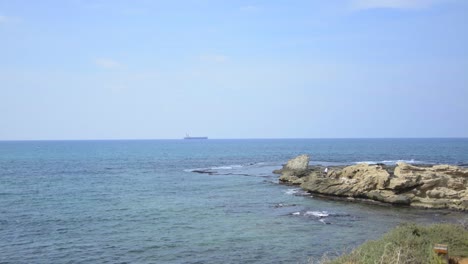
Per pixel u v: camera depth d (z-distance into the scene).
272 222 32.56
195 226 31.23
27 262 22.67
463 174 45.75
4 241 27.11
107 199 45.53
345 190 45.47
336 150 181.88
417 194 41.75
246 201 44.09
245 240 26.80
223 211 37.75
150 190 53.56
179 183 61.94
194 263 22.14
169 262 22.39
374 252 13.69
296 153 160.88
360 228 30.20
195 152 175.12
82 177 70.12
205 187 57.06
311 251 24.02
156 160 120.94
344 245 25.20
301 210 38.22
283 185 59.19
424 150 170.00
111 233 29.17
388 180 43.72
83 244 26.27
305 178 59.53
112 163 106.56
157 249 24.95
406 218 34.16
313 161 109.00
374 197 42.78
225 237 27.67
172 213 36.75
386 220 33.28
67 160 116.88
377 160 111.31
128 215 35.84
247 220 33.44
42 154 151.00
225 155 151.00
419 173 45.16
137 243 26.38
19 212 37.38
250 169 89.88
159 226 31.34
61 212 37.34
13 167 90.12
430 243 14.30
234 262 22.17
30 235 28.70
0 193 49.88
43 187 55.97
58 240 27.33
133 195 48.91
